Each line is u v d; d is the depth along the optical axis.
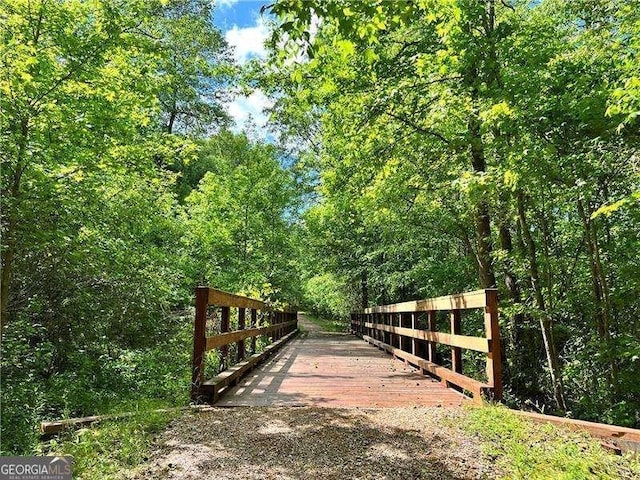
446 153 8.85
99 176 7.88
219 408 4.32
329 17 3.37
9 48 6.00
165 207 9.99
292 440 3.35
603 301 6.86
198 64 11.20
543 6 8.10
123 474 2.72
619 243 7.12
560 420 3.75
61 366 8.29
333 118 9.95
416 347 7.70
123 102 7.64
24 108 6.27
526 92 6.30
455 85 7.83
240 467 2.86
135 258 8.67
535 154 5.66
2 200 6.10
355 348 12.09
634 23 5.84
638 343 6.40
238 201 16.02
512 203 7.48
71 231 7.40
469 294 5.04
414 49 8.73
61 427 3.48
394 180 9.27
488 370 4.53
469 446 3.26
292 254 18.97
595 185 5.87
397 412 4.17
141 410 4.01
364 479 2.73
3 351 6.54
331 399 4.82
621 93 4.56
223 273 14.59
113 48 6.97
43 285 7.96
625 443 3.31
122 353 8.66
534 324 7.91
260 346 10.55
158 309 10.27
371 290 20.06
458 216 9.56
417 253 12.91
